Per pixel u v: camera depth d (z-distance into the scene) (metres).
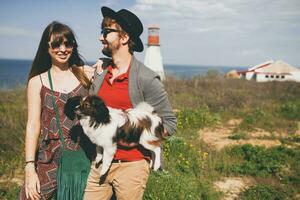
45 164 3.69
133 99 3.51
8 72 101.06
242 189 7.35
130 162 3.55
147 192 6.11
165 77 26.12
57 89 3.63
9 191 6.29
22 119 10.80
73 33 3.63
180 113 13.88
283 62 49.62
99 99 3.43
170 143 8.99
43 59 3.72
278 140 11.91
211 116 14.68
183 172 7.76
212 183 7.39
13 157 7.99
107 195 3.73
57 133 3.63
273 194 6.94
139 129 3.46
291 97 23.64
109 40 3.46
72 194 3.65
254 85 28.12
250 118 14.79
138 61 3.55
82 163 3.66
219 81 27.44
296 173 8.26
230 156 9.45
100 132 3.41
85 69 3.81
